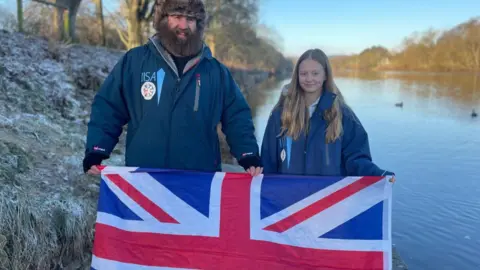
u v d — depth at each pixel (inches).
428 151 477.4
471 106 979.3
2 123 198.8
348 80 2506.2
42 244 134.3
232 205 110.3
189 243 110.7
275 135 128.2
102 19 617.6
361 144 120.6
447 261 213.6
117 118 113.7
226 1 946.7
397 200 302.5
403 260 214.2
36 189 152.2
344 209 106.3
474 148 490.6
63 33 470.3
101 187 112.5
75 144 220.2
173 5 106.4
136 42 610.5
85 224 147.8
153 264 110.8
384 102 1098.1
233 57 1293.1
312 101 124.6
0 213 129.7
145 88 110.3
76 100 305.3
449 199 303.0
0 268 124.1
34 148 185.5
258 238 109.0
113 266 111.3
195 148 113.1
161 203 111.6
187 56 111.5
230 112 117.0
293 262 107.3
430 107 962.1
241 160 113.3
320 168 121.0
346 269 105.4
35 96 269.4
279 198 109.1
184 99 110.7
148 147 111.7
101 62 414.6
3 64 280.8
